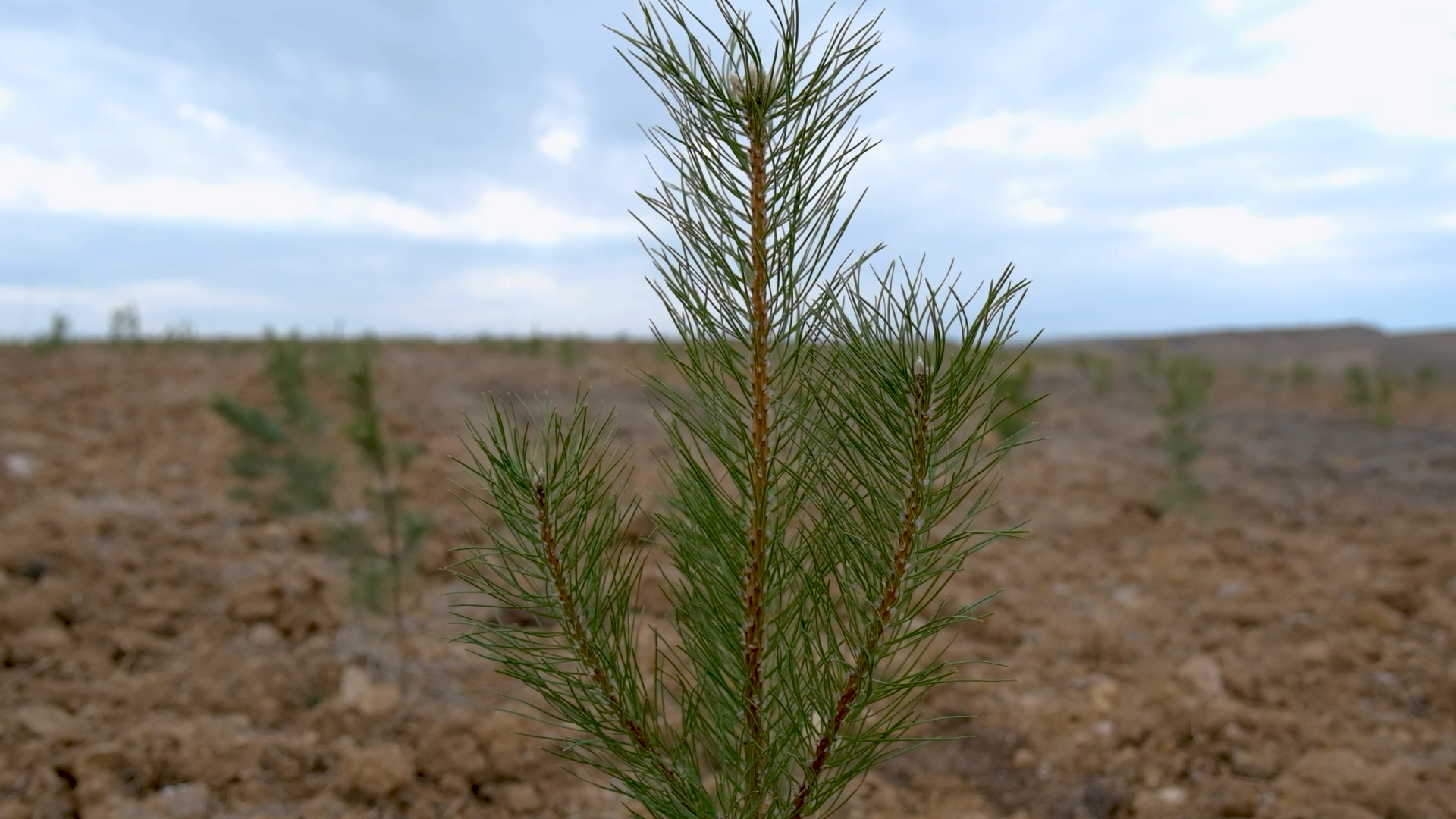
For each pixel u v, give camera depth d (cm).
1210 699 349
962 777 312
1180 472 689
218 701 317
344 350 958
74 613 375
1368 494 737
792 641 154
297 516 536
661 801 159
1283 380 1769
